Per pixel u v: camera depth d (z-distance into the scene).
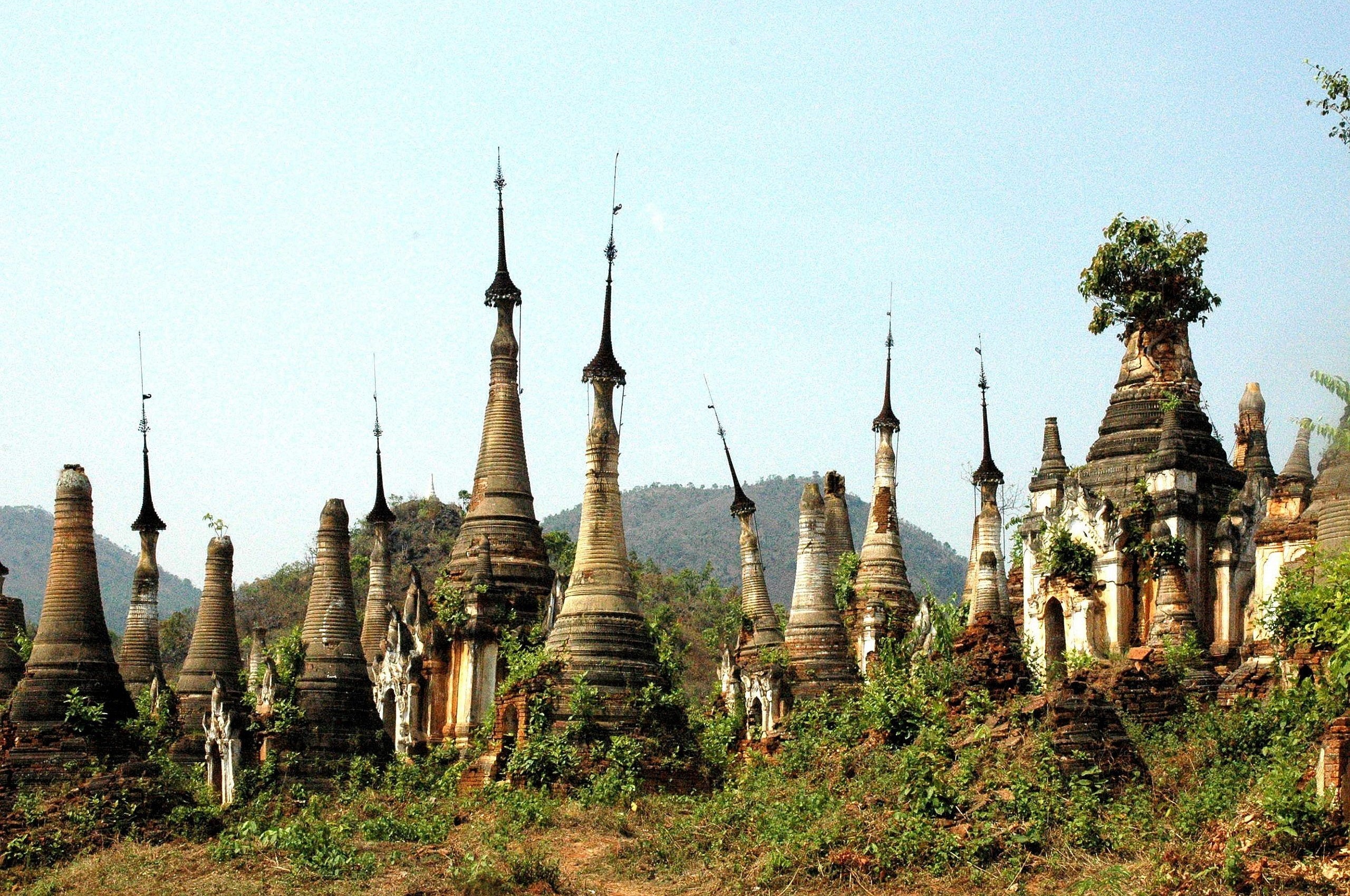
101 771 34.62
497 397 51.53
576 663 39.00
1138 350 47.81
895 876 24.94
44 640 36.19
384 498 57.47
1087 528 44.66
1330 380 22.38
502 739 39.38
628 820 34.03
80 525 37.09
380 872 28.50
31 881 30.70
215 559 50.97
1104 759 27.25
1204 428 46.16
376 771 41.59
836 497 55.69
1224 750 28.89
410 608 48.34
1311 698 26.61
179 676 50.47
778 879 25.67
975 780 26.97
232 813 36.53
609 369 41.38
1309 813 21.64
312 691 42.47
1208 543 44.16
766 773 34.62
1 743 35.22
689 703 49.59
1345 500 33.62
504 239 53.06
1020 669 35.56
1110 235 48.16
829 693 41.19
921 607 47.88
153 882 28.41
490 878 26.77
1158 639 38.53
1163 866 22.33
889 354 54.50
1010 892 23.41
